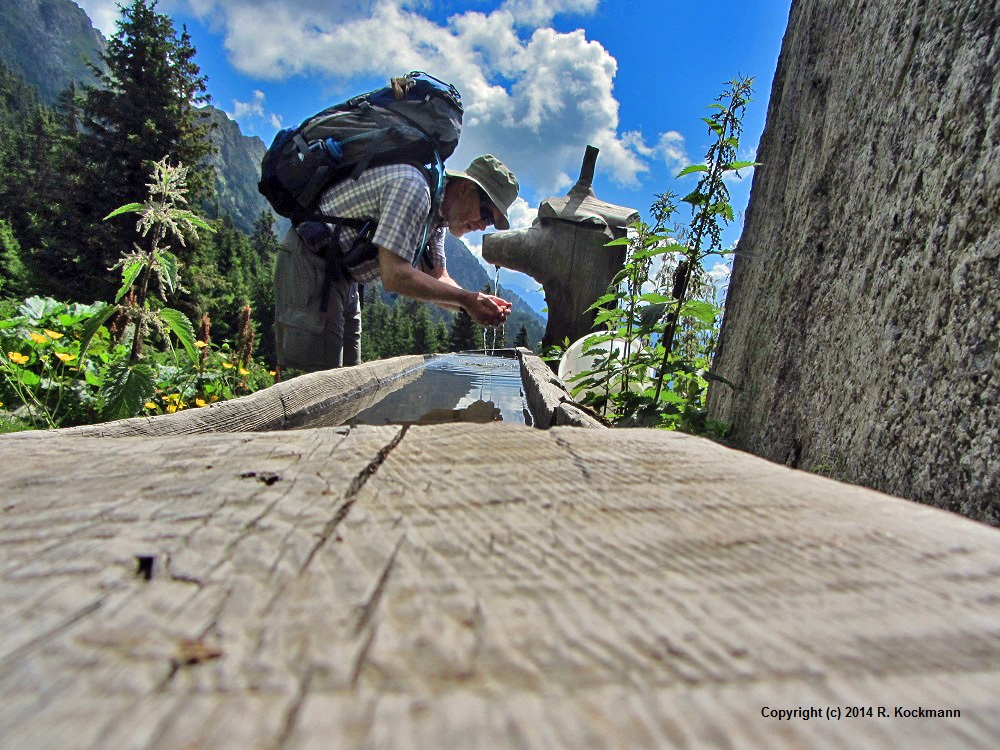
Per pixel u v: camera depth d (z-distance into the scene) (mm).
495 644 350
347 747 264
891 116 1513
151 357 4059
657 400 2453
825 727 287
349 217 3533
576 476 643
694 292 2809
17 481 590
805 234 2006
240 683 310
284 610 380
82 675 312
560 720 286
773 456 1980
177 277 2785
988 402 1021
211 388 3971
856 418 1445
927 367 1194
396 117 3514
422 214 3418
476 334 51969
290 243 3898
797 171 2238
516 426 853
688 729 282
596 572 440
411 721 283
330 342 4125
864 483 1361
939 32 1341
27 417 2801
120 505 536
